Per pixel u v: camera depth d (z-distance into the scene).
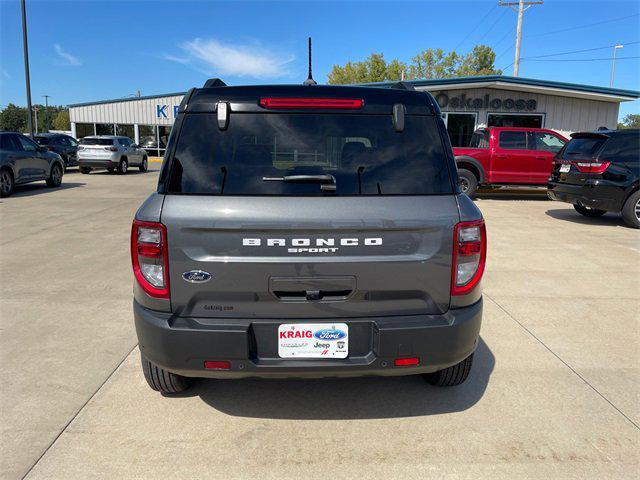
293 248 2.40
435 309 2.54
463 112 17.78
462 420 2.91
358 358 2.50
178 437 2.71
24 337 4.00
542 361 3.69
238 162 2.47
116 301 4.87
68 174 21.52
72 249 7.06
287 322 2.45
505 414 2.97
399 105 2.59
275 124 2.52
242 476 2.40
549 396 3.18
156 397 3.12
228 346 2.41
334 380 3.39
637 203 8.98
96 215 10.00
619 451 2.62
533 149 12.78
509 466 2.49
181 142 2.51
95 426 2.80
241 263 2.40
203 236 2.39
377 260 2.44
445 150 2.60
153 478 2.38
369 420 2.90
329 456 2.56
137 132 33.81
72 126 33.34
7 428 2.76
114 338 4.00
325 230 2.39
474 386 3.31
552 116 17.70
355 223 2.39
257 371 2.44
